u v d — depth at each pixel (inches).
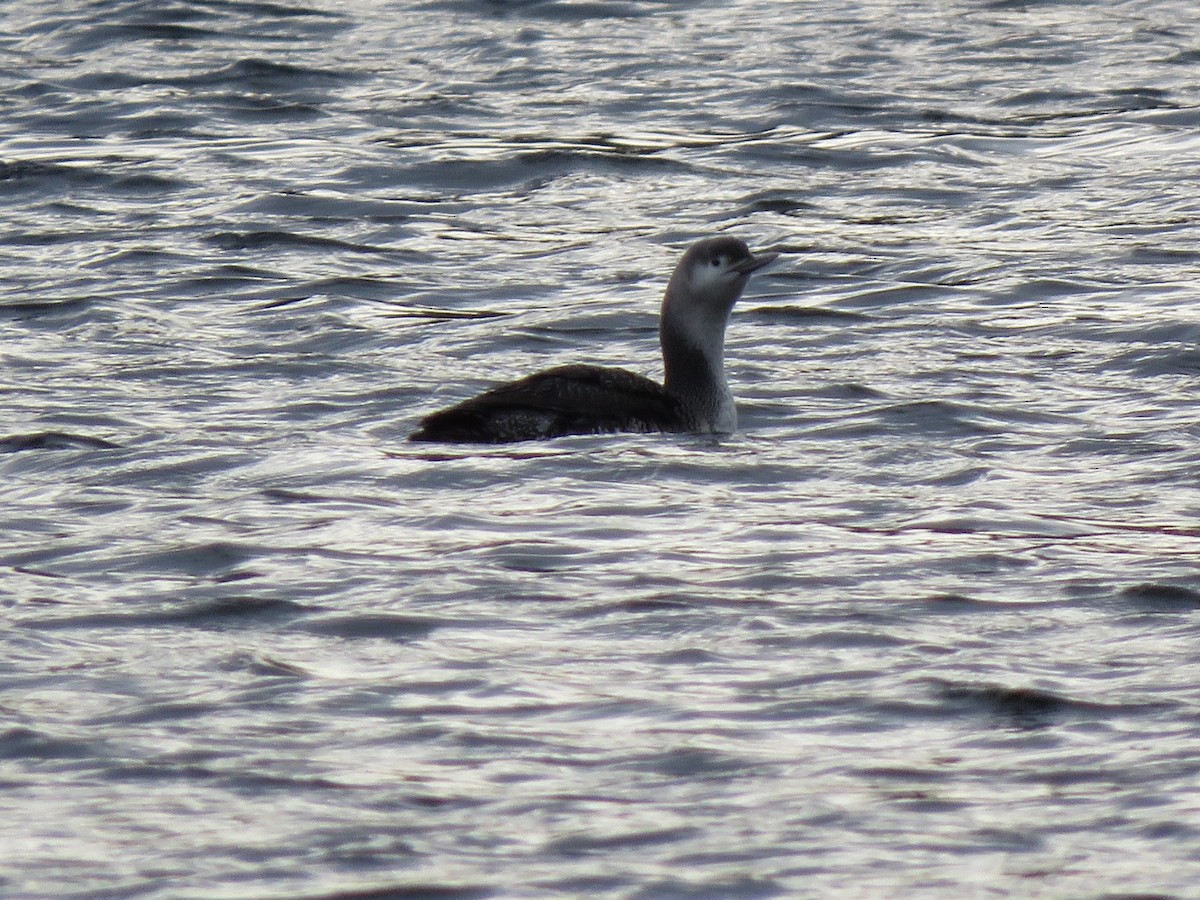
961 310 816.3
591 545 495.2
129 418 641.6
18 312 818.2
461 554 486.9
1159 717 376.8
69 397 671.8
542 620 437.7
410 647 419.8
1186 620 433.7
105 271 898.1
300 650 418.6
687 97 1285.7
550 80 1337.4
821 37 1454.2
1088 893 310.0
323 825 334.6
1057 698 387.5
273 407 663.8
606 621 436.5
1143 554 484.1
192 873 318.0
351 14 1535.4
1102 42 1430.9
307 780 352.2
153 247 943.0
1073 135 1177.4
